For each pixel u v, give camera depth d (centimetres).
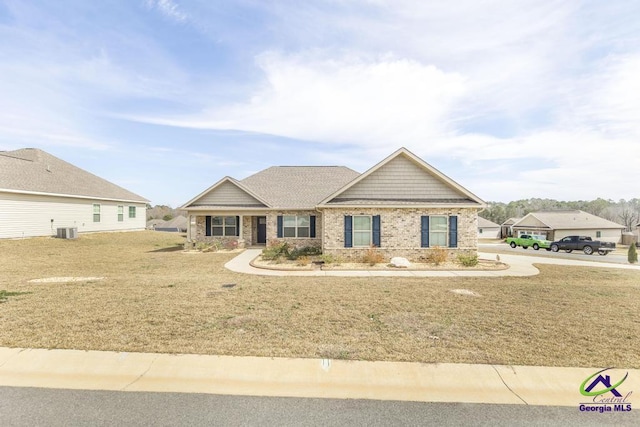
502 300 853
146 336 572
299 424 353
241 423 354
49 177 2539
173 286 987
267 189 2350
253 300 827
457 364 486
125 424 351
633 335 601
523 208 9569
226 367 472
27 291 898
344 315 709
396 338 579
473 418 370
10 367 466
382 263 1549
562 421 367
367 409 384
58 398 399
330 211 1631
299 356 504
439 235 1642
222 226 2277
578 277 1266
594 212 8050
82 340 549
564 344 558
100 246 2212
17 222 2138
